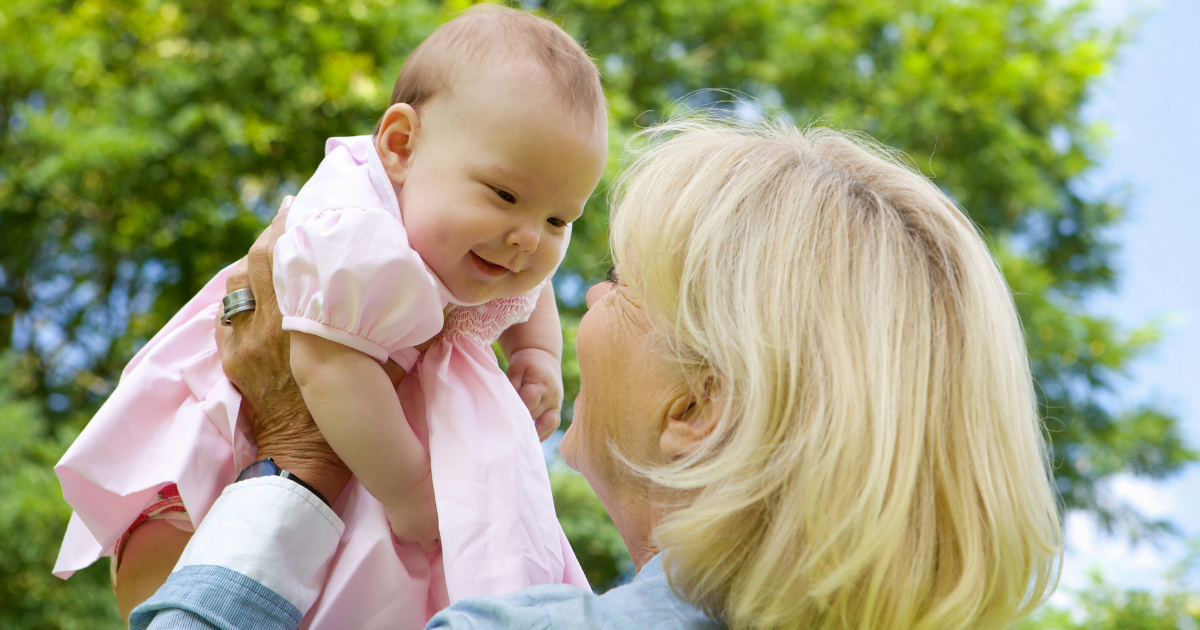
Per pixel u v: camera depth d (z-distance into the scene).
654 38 8.39
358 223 1.32
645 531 1.26
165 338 1.53
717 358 1.10
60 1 7.78
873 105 9.21
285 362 1.41
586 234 6.61
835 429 1.00
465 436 1.40
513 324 1.70
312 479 1.38
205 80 7.25
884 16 9.79
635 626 1.06
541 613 1.07
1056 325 9.33
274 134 7.08
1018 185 9.61
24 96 7.37
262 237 1.46
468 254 1.43
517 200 1.41
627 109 7.19
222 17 7.48
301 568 1.33
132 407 1.44
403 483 1.37
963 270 1.11
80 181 7.14
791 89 9.08
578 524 5.90
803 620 1.00
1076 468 9.73
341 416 1.33
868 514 0.97
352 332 1.32
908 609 0.97
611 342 1.28
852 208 1.13
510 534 1.35
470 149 1.40
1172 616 7.31
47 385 8.31
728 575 1.05
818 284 1.07
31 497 5.58
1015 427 1.06
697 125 1.44
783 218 1.13
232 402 1.42
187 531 1.49
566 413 6.07
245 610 1.26
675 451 1.17
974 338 1.07
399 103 1.48
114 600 5.85
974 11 10.08
